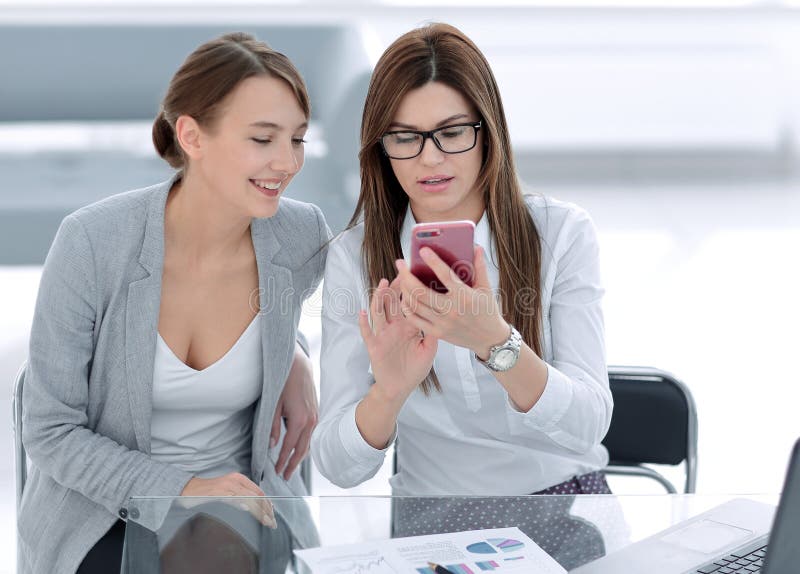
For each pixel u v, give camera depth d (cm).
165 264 178
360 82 423
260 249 182
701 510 151
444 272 144
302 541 140
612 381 201
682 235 507
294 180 421
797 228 519
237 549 138
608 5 594
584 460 183
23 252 387
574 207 188
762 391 358
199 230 176
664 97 612
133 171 429
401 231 184
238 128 164
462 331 151
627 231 512
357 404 170
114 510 168
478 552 138
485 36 597
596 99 609
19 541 182
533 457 179
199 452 185
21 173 420
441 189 170
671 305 426
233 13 563
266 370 182
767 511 150
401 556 136
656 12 597
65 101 482
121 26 482
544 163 616
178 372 178
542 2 592
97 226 173
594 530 144
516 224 180
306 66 489
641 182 597
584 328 181
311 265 192
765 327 407
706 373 369
